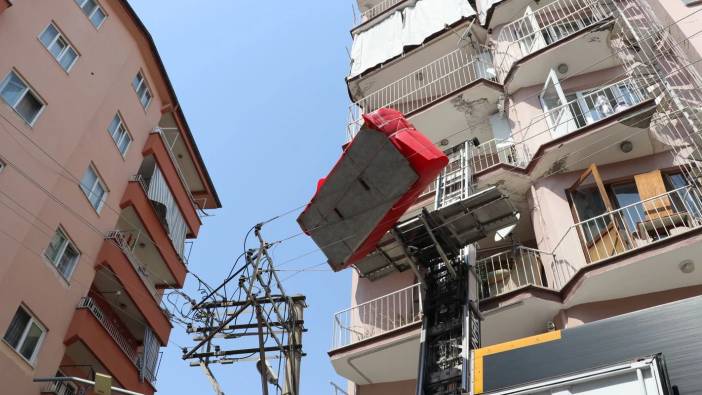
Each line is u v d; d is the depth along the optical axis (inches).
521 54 687.1
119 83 745.6
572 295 453.7
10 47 577.0
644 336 265.4
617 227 482.6
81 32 687.1
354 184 418.3
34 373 537.3
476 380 303.3
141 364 693.9
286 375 470.6
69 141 633.6
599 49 624.1
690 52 592.7
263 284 490.0
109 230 684.1
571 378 262.7
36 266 562.3
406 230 452.4
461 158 563.8
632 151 535.2
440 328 417.1
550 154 549.0
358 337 575.8
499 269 574.2
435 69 796.0
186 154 944.3
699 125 512.1
